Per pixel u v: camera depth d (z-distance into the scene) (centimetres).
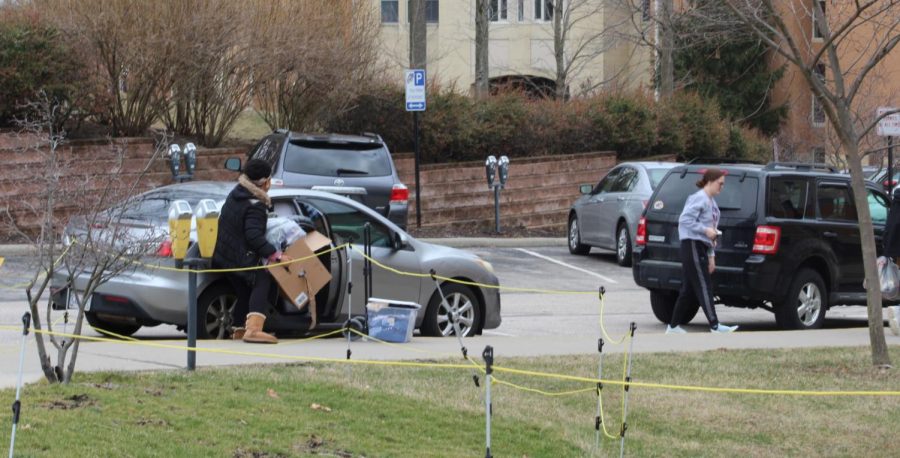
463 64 13812
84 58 7112
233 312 3728
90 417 2484
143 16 7319
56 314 4475
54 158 3284
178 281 3631
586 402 3094
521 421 2845
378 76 8719
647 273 4828
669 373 3453
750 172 4631
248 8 7725
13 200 6372
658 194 4872
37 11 7062
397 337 3791
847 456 2719
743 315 5475
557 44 11150
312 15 8050
